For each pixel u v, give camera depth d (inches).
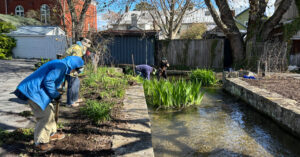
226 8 568.1
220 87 435.8
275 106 229.5
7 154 120.3
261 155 162.1
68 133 151.1
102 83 313.4
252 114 263.0
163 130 205.0
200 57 664.4
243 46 601.9
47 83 115.6
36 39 810.8
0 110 195.0
